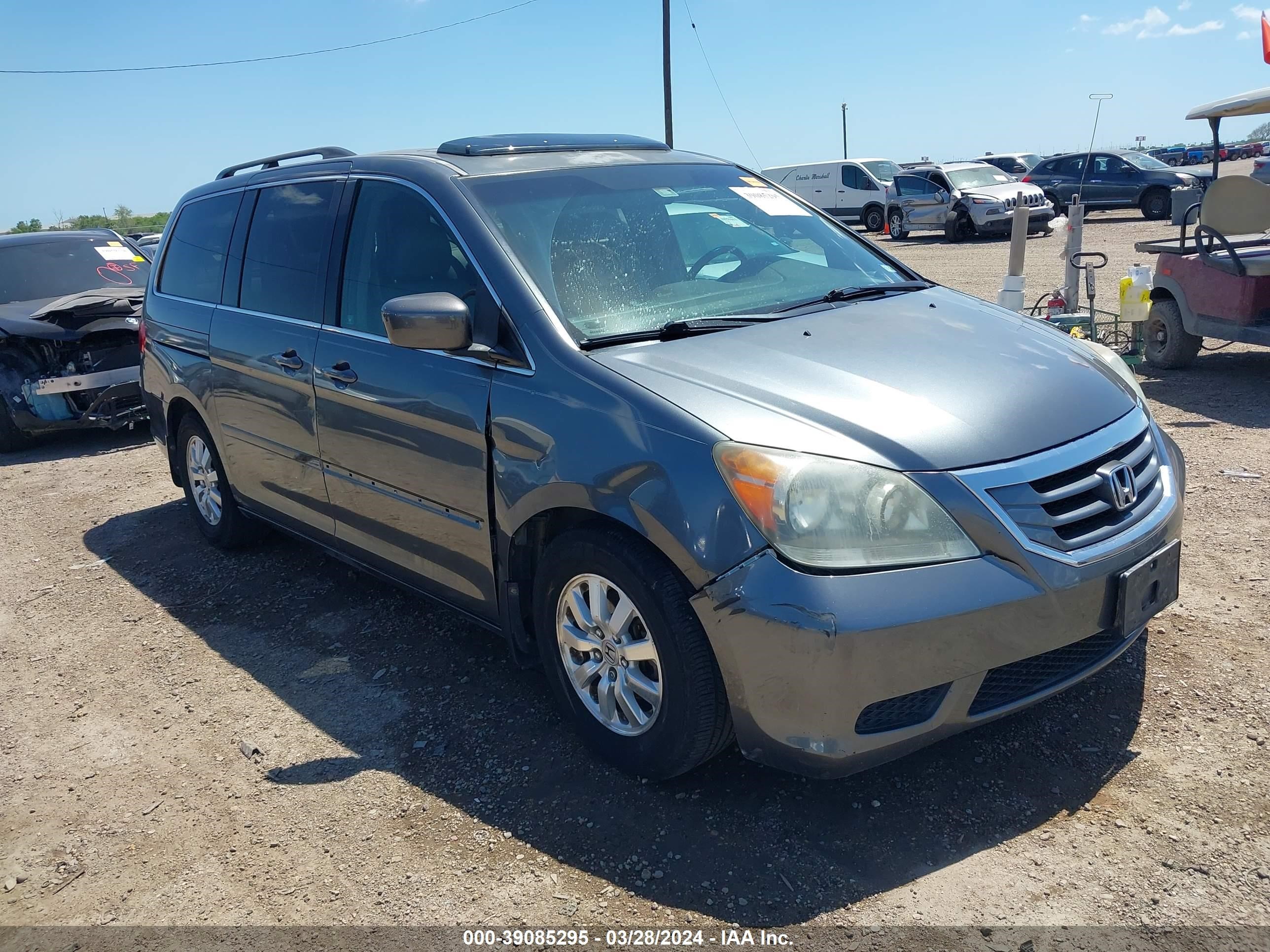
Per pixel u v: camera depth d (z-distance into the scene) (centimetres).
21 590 523
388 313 313
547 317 312
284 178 450
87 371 841
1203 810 272
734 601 252
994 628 252
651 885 261
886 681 246
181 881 281
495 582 331
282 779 326
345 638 427
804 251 397
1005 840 267
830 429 262
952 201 2247
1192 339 780
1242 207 702
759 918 246
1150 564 279
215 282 488
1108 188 2312
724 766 308
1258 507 484
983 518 254
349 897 268
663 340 312
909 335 321
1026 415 278
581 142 412
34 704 395
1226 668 340
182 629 454
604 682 303
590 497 282
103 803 323
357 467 381
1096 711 322
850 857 265
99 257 1000
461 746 334
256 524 529
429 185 362
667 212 377
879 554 248
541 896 261
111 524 627
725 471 257
